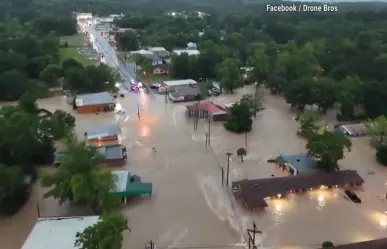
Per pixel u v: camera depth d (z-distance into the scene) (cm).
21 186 7225
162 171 8675
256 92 14288
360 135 10838
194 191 7888
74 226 6078
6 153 7762
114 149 9288
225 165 9000
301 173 8306
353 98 11638
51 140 8969
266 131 11125
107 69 14812
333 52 17362
